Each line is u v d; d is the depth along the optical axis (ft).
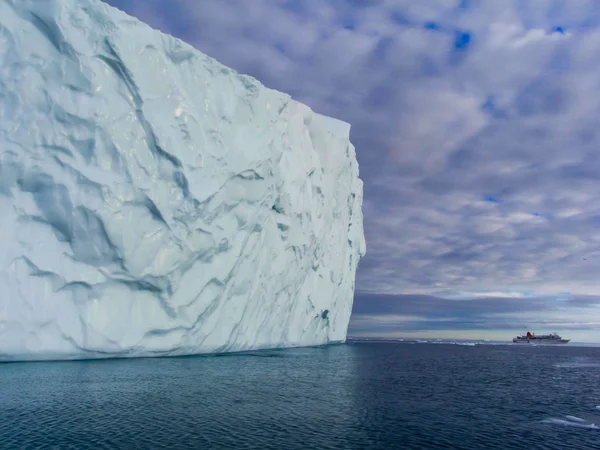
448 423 40.04
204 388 49.49
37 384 46.68
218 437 31.91
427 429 37.42
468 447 32.96
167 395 44.57
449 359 131.03
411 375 77.56
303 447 30.68
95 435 31.17
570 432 38.34
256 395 47.55
